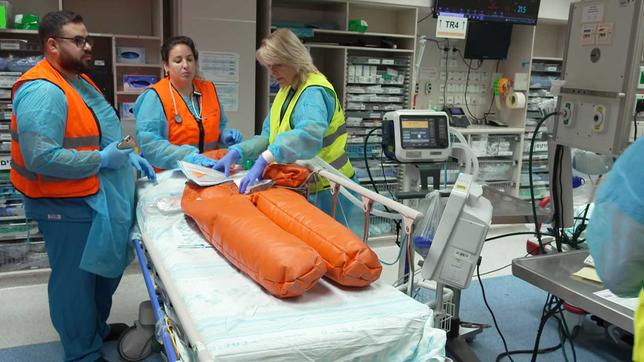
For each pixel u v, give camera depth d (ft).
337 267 4.38
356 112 13.58
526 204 8.26
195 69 9.00
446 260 5.43
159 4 11.40
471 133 14.60
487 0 13.69
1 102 10.28
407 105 13.93
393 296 4.39
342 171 7.72
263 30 12.54
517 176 15.35
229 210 5.14
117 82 11.90
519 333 9.49
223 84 11.62
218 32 11.39
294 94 7.26
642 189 3.28
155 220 6.16
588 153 7.63
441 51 15.61
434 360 4.08
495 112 16.42
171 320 4.30
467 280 5.44
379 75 13.56
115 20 12.23
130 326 8.88
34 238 11.02
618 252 3.42
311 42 13.30
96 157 6.60
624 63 5.80
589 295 5.04
